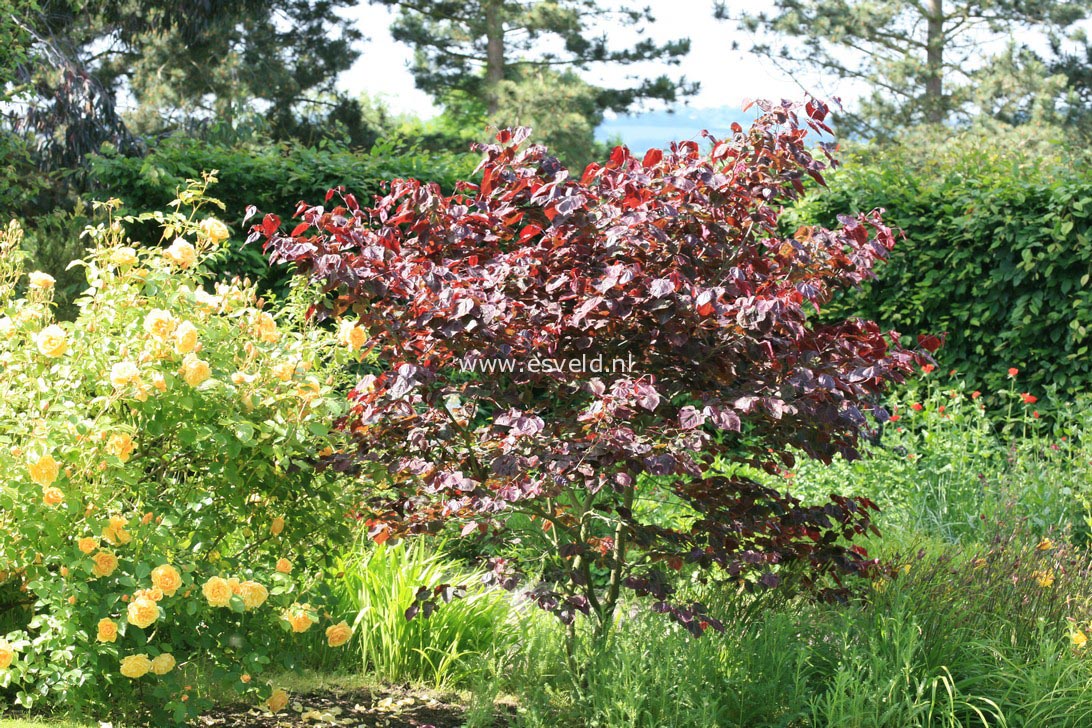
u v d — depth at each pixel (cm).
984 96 2053
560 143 1958
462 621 459
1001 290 733
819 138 392
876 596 434
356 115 2125
